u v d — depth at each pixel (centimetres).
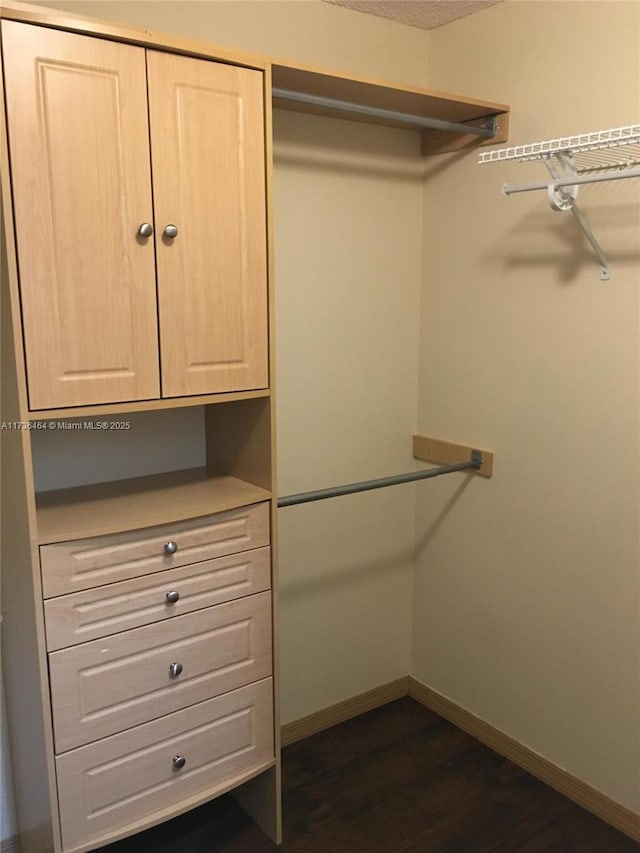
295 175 226
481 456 244
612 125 196
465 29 235
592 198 201
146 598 173
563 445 219
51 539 157
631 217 193
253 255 178
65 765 166
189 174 165
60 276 151
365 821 214
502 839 208
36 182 145
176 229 164
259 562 193
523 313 226
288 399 236
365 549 265
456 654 264
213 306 173
